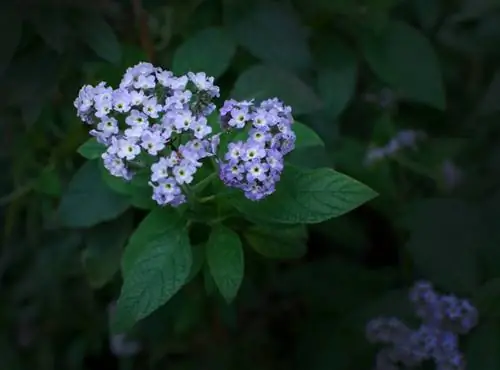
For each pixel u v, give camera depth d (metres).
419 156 0.38
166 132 0.27
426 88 0.34
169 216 0.29
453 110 0.40
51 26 0.31
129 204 0.31
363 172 0.37
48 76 0.32
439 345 0.34
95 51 0.32
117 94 0.27
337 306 0.39
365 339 0.37
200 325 0.38
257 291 0.39
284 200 0.27
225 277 0.28
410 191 0.39
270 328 0.41
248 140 0.26
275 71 0.31
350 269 0.40
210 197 0.28
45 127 0.35
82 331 0.40
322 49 0.34
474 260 0.34
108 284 0.38
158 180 0.27
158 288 0.28
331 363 0.38
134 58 0.33
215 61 0.32
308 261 0.42
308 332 0.39
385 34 0.34
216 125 0.29
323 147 0.31
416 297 0.34
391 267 0.40
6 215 0.37
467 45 0.37
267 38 0.32
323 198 0.27
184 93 0.28
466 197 0.37
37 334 0.40
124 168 0.27
